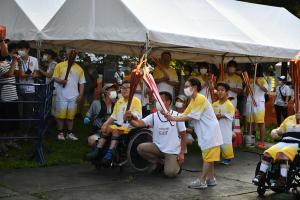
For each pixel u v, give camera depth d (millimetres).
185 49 10125
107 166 6164
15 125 6703
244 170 6969
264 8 10133
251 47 8266
